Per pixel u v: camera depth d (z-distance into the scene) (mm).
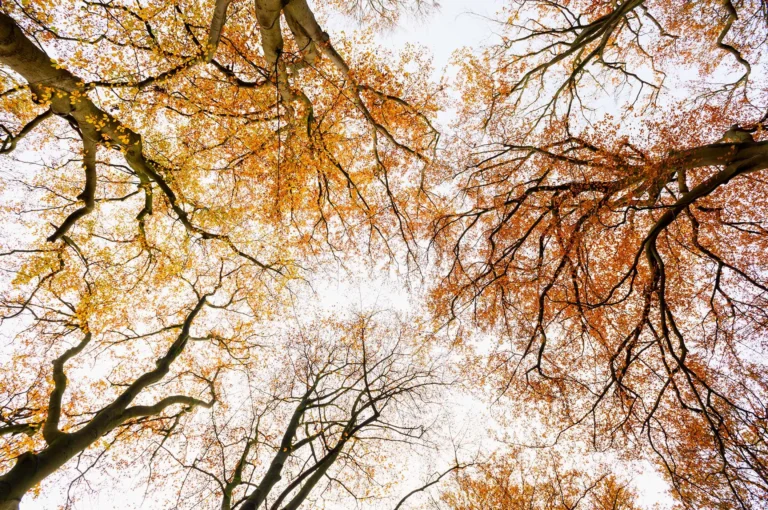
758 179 11211
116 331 12570
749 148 8258
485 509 14945
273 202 12688
